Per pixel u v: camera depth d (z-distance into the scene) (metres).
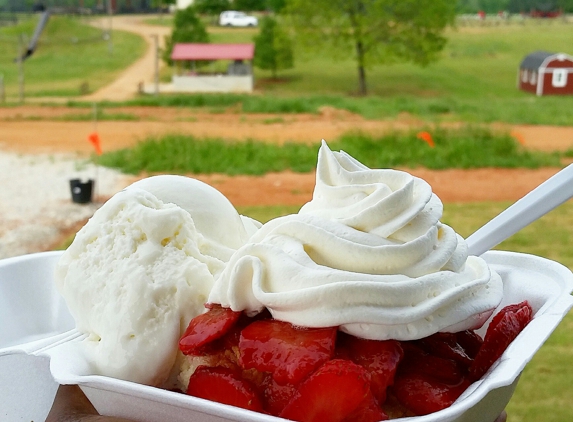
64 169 4.51
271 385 0.80
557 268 1.05
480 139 4.90
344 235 0.91
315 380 0.73
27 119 6.11
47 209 3.71
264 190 4.04
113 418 0.81
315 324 0.78
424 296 0.84
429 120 5.72
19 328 1.33
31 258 1.41
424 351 0.86
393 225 0.92
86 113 6.39
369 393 0.74
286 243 0.90
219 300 0.87
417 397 0.81
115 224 0.99
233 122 6.05
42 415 1.19
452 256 0.94
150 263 0.95
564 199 1.06
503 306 1.06
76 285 0.98
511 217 1.10
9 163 4.68
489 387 0.68
